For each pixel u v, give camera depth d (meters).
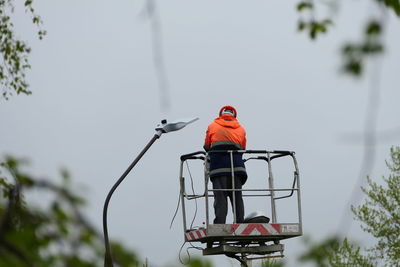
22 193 5.35
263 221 26.23
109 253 5.19
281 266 6.77
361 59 5.93
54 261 5.13
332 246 6.53
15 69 22.78
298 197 26.33
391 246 34.84
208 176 26.34
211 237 26.19
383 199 38.28
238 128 26.34
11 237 5.18
